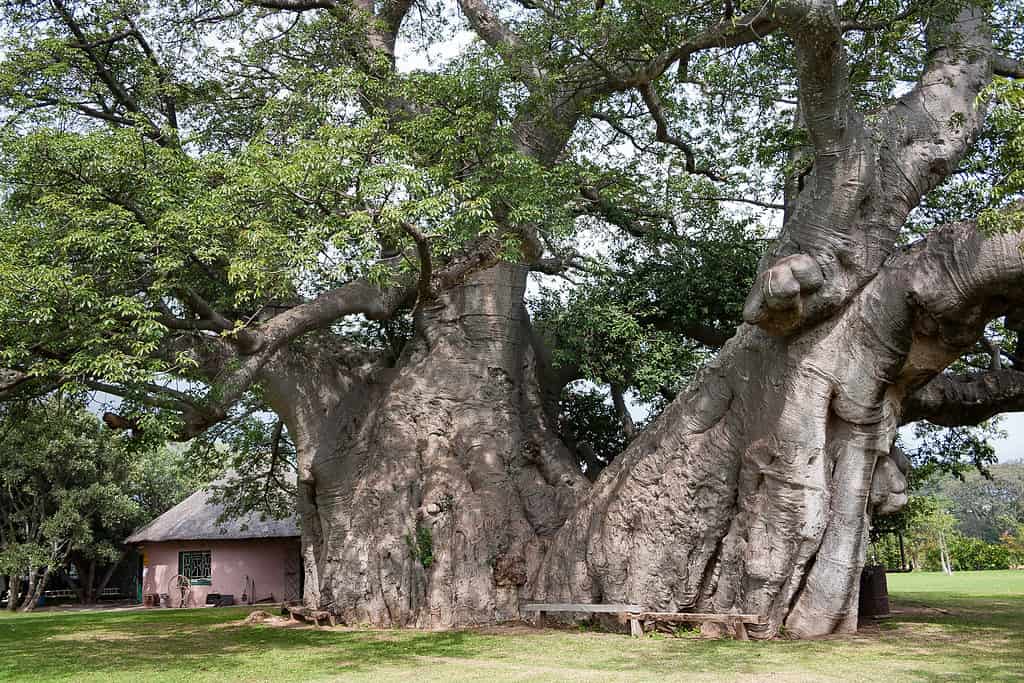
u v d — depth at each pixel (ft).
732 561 41.98
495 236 42.22
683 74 52.90
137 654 40.78
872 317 38.24
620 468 47.14
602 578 45.16
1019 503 232.53
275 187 36.63
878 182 39.09
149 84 52.11
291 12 58.13
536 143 54.19
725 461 42.47
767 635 40.09
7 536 99.81
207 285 42.42
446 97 44.45
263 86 56.70
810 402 39.09
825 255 38.65
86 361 32.78
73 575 119.75
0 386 36.47
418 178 36.76
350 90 44.14
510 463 52.70
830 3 34.27
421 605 48.37
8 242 35.22
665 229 60.64
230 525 98.89
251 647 42.01
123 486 110.01
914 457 61.36
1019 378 46.73
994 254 34.47
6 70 44.24
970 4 42.04
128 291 38.09
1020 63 45.70
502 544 49.44
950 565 173.37
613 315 54.90
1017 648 35.22
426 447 52.60
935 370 39.29
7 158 37.88
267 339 40.63
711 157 60.39
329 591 51.78
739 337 42.45
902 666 30.96
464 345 55.47
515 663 34.14
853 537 39.88
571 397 66.85
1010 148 28.86
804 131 49.80
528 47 48.80
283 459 77.87
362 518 50.85
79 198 36.17
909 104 42.34
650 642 39.60
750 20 44.42
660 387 57.77
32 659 39.70
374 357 59.62
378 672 32.50
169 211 36.73
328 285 48.03
